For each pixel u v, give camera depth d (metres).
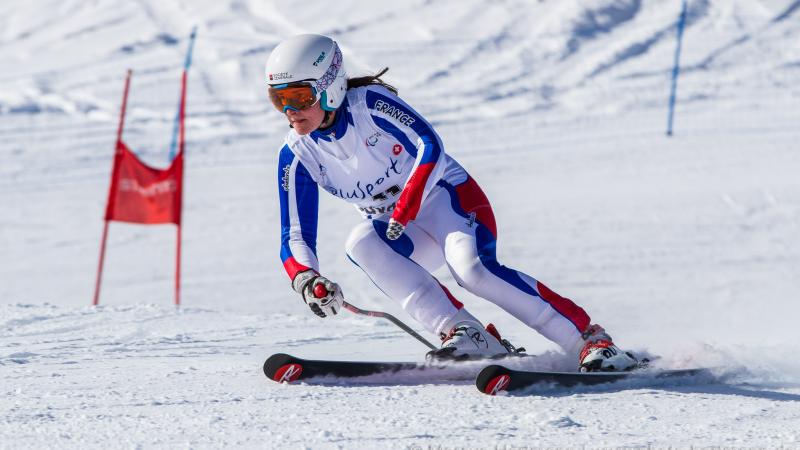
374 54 109.88
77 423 7.98
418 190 10.23
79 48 118.19
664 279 37.75
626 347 14.50
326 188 11.30
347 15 125.19
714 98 89.56
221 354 13.38
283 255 10.72
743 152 67.62
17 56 117.06
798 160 64.25
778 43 106.94
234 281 40.56
